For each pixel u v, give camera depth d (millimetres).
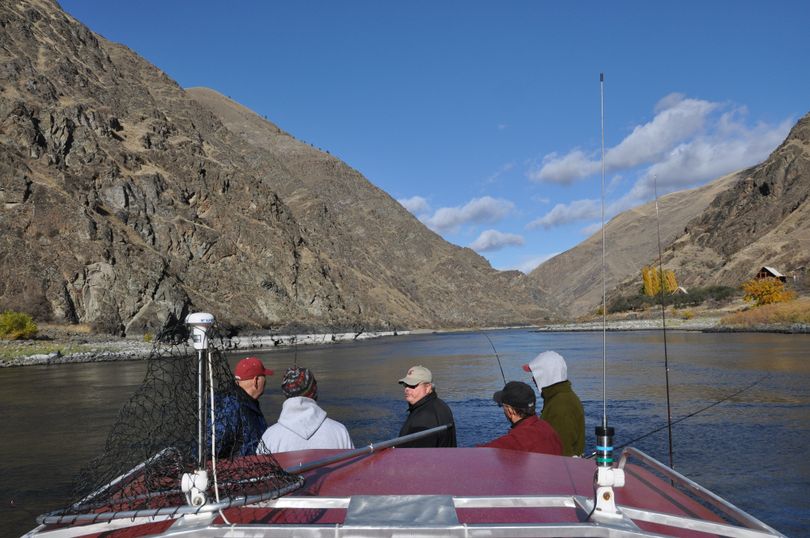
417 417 5520
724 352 42688
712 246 185750
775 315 79688
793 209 168375
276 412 20203
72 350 59750
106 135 115125
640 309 149750
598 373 30656
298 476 2252
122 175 107562
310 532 1678
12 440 16031
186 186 122312
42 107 103500
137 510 1834
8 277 79125
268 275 118562
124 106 142875
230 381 2230
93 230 89875
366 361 49250
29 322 70062
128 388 29547
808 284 126062
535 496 2010
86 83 135875
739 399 20016
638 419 17125
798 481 10281
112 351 60938
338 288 144625
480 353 56312
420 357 52938
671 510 2102
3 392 28922
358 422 18844
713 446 13109
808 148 179750
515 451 2846
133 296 87812
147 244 103688
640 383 25734
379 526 1681
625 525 1737
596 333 105438
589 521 1797
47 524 1942
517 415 4711
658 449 12961
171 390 2107
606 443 1846
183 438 2078
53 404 23844
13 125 96375
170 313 89375
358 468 2523
